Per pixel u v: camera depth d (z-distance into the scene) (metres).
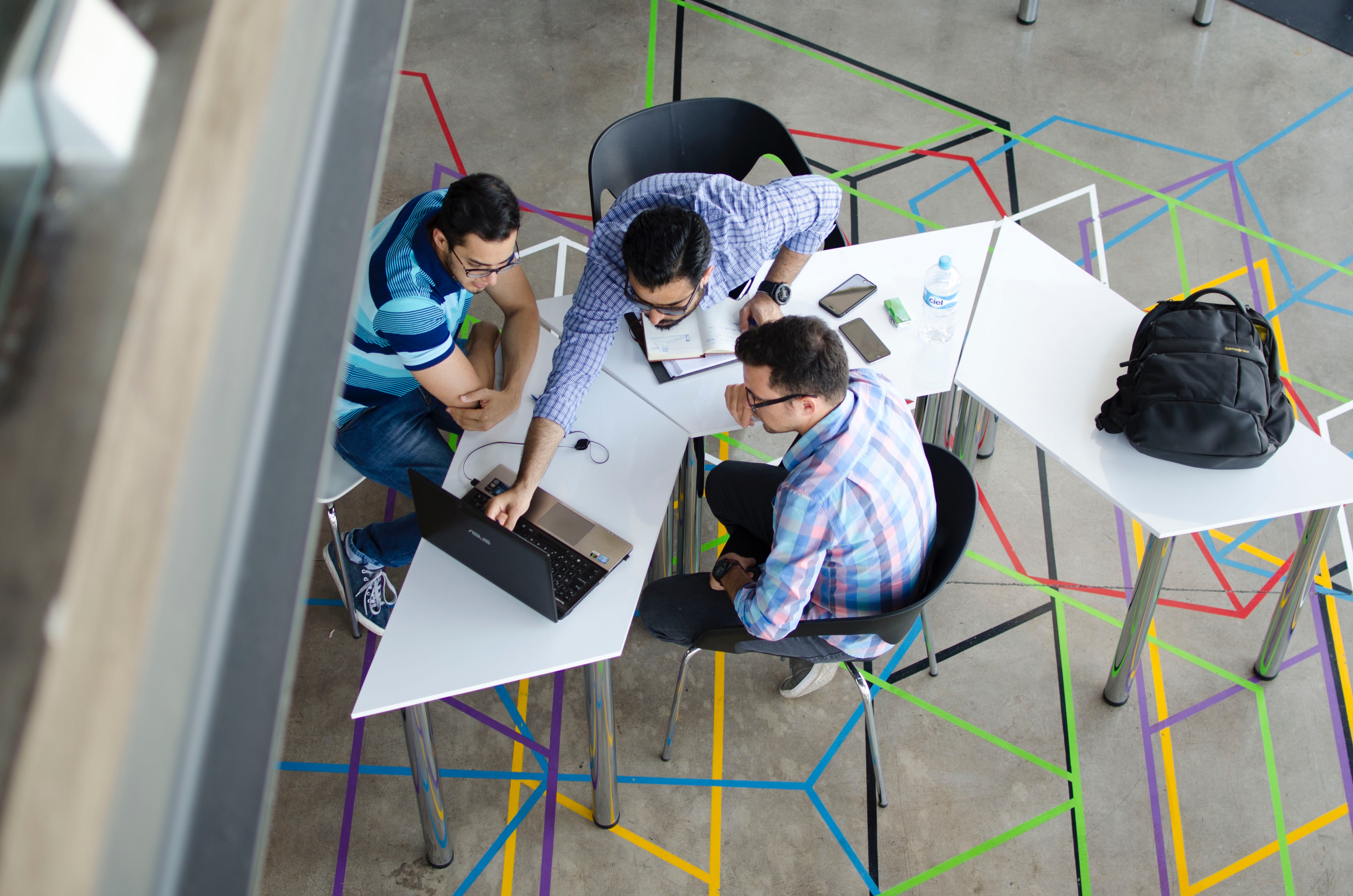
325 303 0.35
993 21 4.89
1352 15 4.79
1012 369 2.70
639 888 2.72
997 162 4.35
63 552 0.23
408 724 2.38
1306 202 4.16
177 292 0.27
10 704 0.21
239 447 0.31
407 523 2.88
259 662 0.31
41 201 0.27
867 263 2.97
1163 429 2.41
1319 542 2.59
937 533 2.44
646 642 3.16
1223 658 3.07
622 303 2.54
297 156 0.35
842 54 4.77
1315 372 3.67
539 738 2.98
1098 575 3.27
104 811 0.22
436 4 5.01
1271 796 2.81
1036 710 2.99
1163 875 2.70
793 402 2.12
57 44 0.27
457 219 2.26
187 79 0.30
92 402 0.25
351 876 2.73
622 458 2.56
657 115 3.03
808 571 2.21
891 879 2.71
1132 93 4.57
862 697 2.64
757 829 2.80
